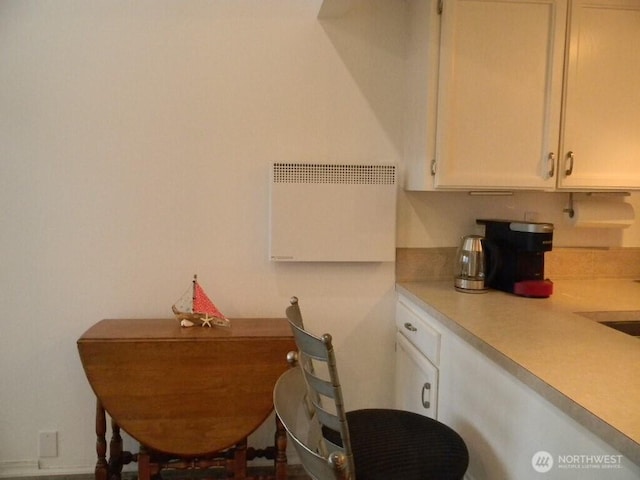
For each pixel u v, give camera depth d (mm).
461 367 1563
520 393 1212
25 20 2023
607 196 2314
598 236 2352
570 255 2336
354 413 1572
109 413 1861
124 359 1865
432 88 1895
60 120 2072
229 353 1902
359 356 2314
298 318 1379
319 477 1006
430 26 1874
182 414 1890
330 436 1412
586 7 1890
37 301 2131
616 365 1174
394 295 2305
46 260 2115
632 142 1971
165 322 2100
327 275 2258
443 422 1720
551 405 1083
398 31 2203
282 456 2066
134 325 2043
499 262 2068
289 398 1212
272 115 2174
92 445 2225
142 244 2160
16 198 2076
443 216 2289
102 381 1859
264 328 2027
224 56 2135
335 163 2133
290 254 2148
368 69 2203
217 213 2184
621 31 1918
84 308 2158
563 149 1937
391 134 2240
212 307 2061
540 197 2309
